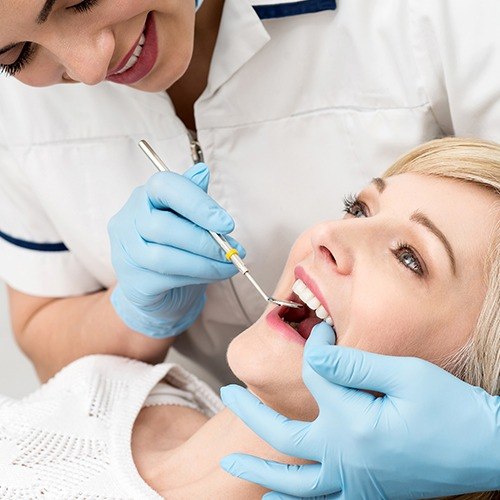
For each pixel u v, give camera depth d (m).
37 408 1.78
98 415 1.79
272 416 1.46
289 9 1.66
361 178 1.80
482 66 1.60
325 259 1.51
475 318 1.48
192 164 1.85
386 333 1.46
